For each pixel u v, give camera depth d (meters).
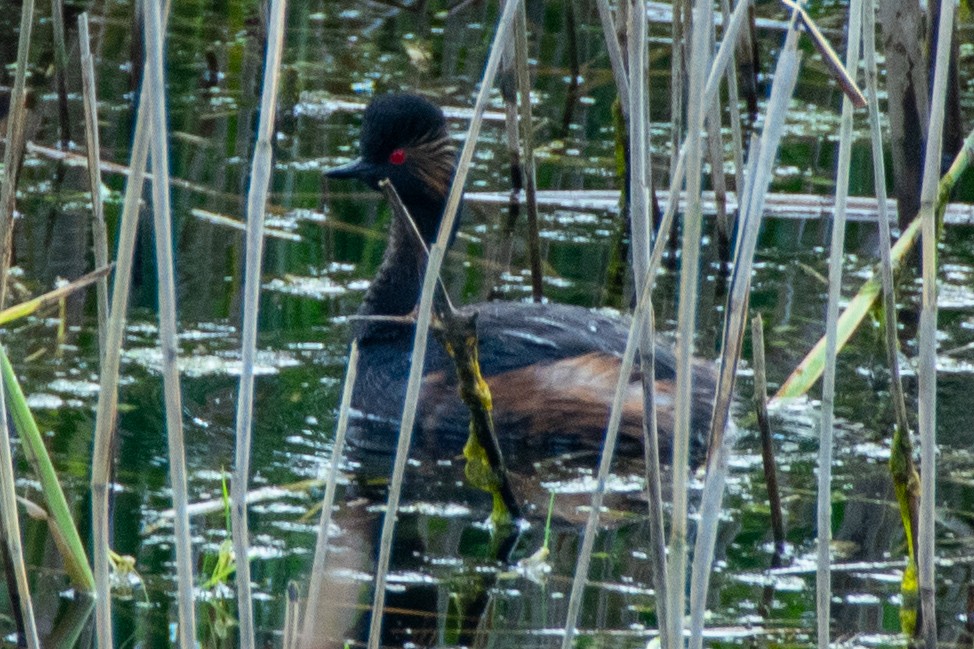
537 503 10.19
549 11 22.77
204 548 9.23
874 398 11.83
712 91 6.62
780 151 17.92
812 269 14.60
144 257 14.55
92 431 10.85
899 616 8.55
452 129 18.22
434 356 11.98
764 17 22.20
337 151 17.59
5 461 6.98
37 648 7.16
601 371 11.56
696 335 13.06
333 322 13.27
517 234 15.53
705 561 6.71
